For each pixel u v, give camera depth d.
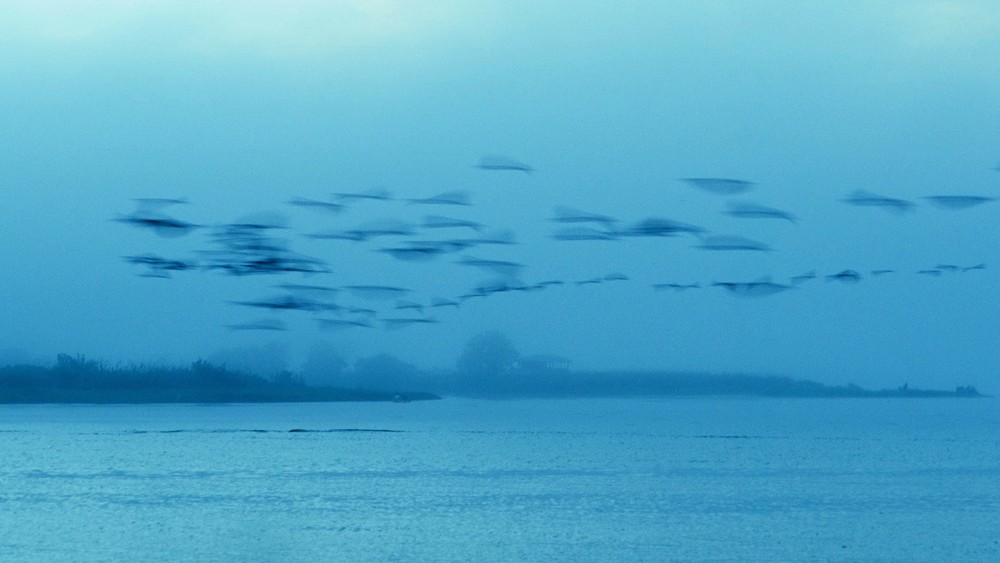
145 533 46.22
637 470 74.19
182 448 92.31
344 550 42.38
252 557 41.16
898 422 156.00
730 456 87.69
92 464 77.44
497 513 51.84
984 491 62.16
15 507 54.03
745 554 41.91
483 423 143.62
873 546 43.84
